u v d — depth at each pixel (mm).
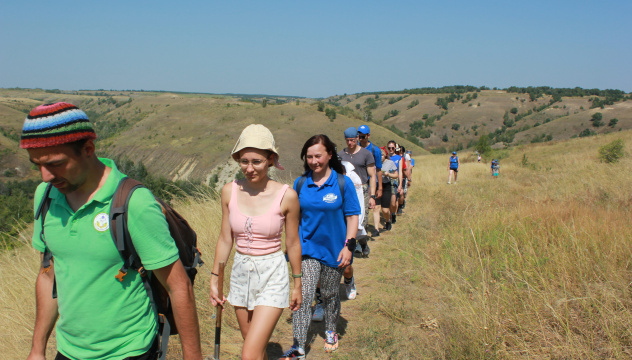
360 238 5613
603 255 4406
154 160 112812
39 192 1751
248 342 2482
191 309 1786
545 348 3045
